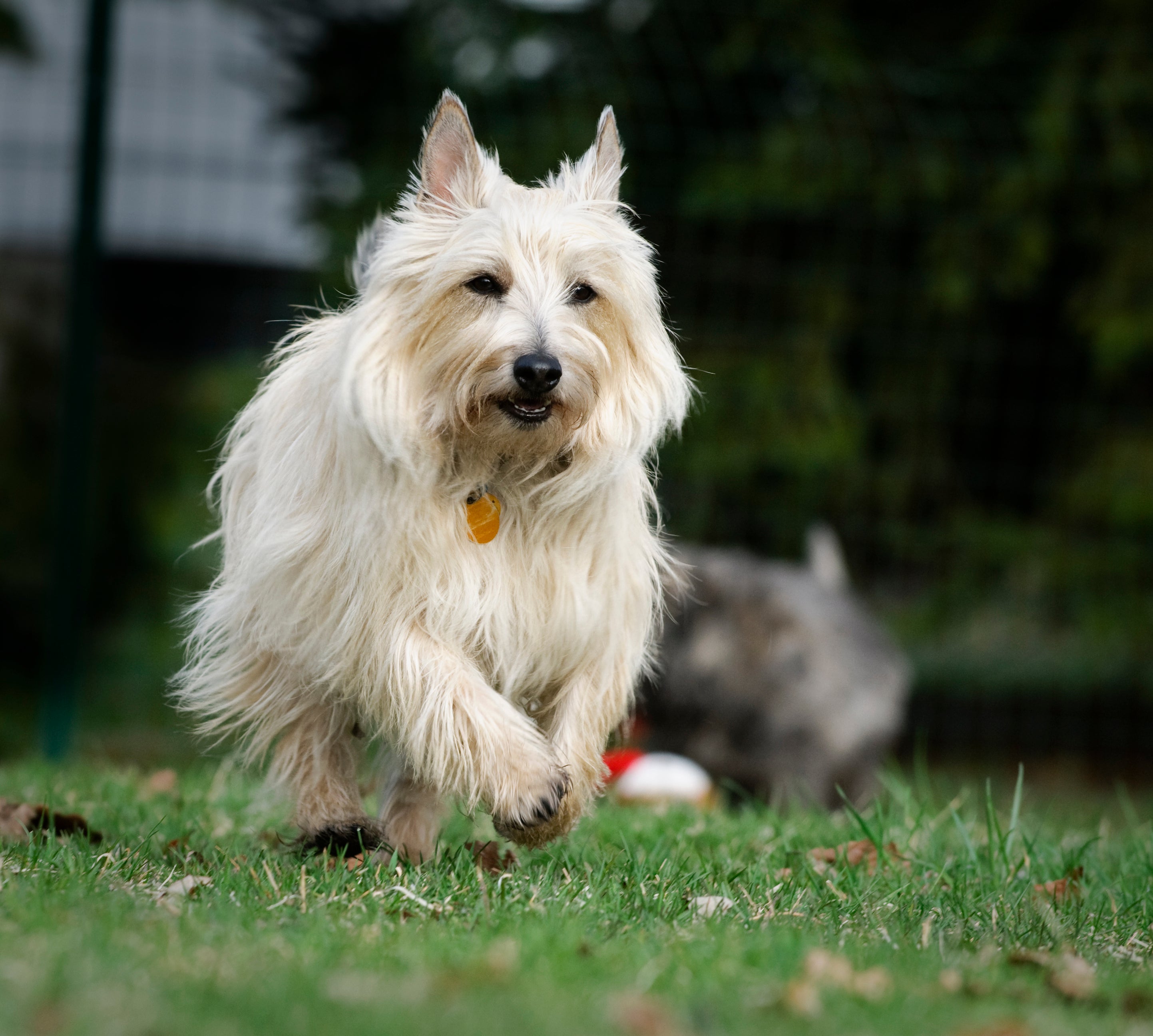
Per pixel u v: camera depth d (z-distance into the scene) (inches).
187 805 289.6
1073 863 248.4
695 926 182.7
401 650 206.2
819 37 685.3
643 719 471.8
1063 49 695.1
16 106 656.4
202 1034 120.9
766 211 666.8
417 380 208.7
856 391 721.0
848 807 251.8
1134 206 694.5
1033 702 702.5
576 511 216.2
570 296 213.9
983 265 692.1
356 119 666.2
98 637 646.5
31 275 689.6
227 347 613.9
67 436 439.5
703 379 674.8
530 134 637.9
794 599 481.1
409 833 239.0
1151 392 709.3
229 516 239.3
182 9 673.6
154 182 566.3
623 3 685.3
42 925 156.9
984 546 699.4
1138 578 695.1
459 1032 124.6
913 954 172.7
